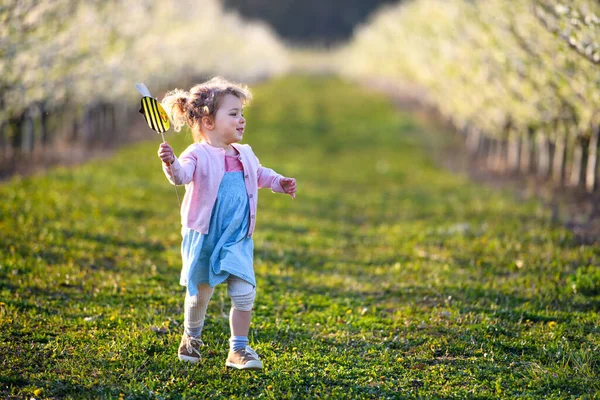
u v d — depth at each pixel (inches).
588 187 596.4
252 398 201.2
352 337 259.0
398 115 1561.3
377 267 380.2
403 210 586.2
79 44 673.0
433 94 1169.4
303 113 1616.6
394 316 286.5
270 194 646.5
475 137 999.0
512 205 558.3
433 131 1286.9
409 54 1333.7
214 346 240.5
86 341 240.4
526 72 606.2
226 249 203.3
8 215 418.3
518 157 861.8
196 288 204.5
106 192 546.0
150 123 195.8
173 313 278.8
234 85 215.2
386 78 2148.1
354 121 1470.2
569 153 795.4
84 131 866.8
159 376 213.5
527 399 201.6
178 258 375.2
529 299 302.4
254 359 206.8
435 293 317.7
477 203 583.5
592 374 216.4
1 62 506.0
